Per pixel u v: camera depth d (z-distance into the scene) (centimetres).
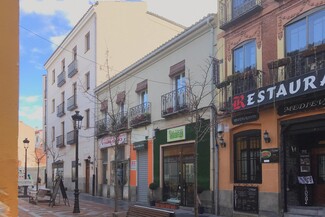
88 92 3147
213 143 1596
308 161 1327
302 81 1136
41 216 1533
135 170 2311
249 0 1439
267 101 1259
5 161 113
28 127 6794
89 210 1784
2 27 116
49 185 4334
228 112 1477
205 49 1705
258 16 1405
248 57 1458
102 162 2861
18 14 120
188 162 1798
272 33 1341
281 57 1295
